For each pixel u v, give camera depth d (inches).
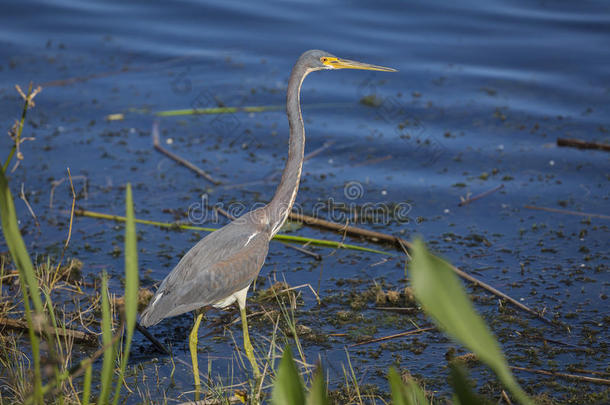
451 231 471.2
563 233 461.4
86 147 593.0
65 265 420.2
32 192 515.8
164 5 887.7
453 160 580.1
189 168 563.5
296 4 882.1
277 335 361.4
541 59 755.4
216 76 733.3
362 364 331.6
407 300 391.5
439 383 311.9
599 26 825.5
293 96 386.0
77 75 721.6
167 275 384.2
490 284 401.1
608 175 543.5
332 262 439.2
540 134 615.5
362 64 404.2
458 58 762.8
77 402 293.9
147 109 665.0
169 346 354.0
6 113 639.1
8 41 785.6
